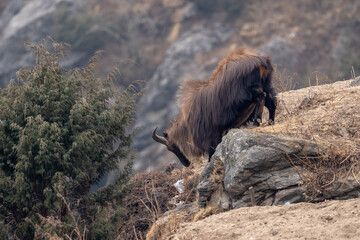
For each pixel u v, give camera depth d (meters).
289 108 35.88
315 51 181.62
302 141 23.81
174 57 191.25
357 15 187.62
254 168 24.02
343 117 26.89
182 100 32.22
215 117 30.25
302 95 38.62
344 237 17.67
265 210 21.67
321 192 22.91
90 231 34.44
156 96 179.62
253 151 24.06
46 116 34.97
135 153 38.38
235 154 24.89
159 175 40.91
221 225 20.72
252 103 29.52
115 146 40.91
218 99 30.08
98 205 38.16
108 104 37.66
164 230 26.09
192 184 36.53
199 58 189.75
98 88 37.69
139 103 176.75
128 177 37.53
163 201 37.31
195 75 183.50
